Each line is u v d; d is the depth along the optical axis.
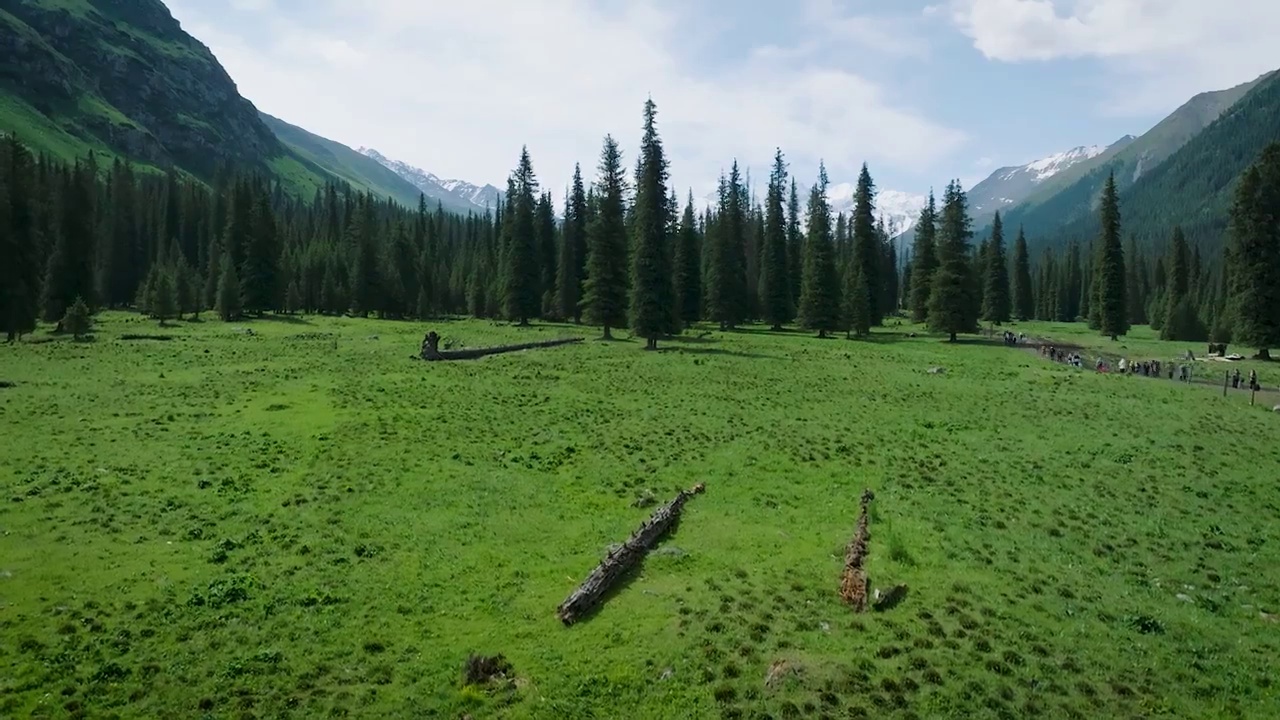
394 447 32.81
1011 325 135.12
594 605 18.72
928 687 14.94
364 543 22.25
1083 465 32.62
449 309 134.75
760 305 118.88
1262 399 51.59
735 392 49.97
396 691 15.11
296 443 33.12
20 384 45.72
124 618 17.48
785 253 104.94
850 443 36.03
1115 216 102.38
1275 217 75.81
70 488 26.05
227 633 17.02
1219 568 21.73
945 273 94.38
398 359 62.25
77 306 74.94
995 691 14.86
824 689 14.78
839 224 155.00
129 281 132.25
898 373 61.19
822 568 20.95
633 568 21.00
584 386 50.94
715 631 17.12
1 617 17.28
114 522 23.22
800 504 27.02
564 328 98.50
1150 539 23.95
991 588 19.69
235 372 53.03
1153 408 46.34
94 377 49.66
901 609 18.25
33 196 79.19
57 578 19.34
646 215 76.69
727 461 32.41
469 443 34.19
